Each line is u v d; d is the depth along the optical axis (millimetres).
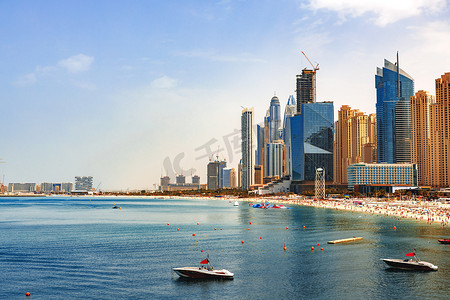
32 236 164875
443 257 115500
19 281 92812
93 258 117125
